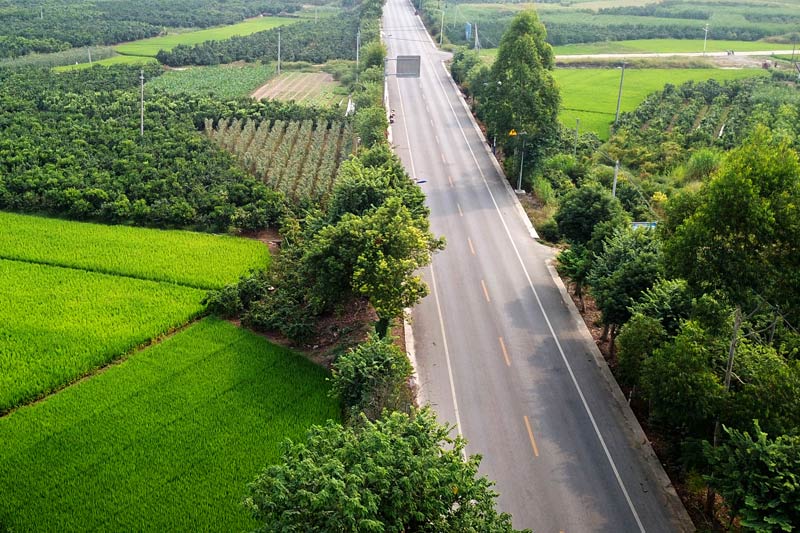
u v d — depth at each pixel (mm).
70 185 67000
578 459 37531
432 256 59062
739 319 33438
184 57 127438
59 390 41281
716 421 33281
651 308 39562
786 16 164500
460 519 25375
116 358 44406
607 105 106562
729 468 29125
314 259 45500
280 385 41844
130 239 60562
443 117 95812
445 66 122938
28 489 33375
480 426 39781
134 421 38250
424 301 52531
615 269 45188
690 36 154250
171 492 33469
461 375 44219
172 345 45688
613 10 175500
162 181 68125
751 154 32906
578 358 46188
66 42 136375
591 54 138625
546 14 170375
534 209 69312
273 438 37281
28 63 117625
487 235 63438
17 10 159500
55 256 56531
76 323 47188
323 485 23578
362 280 43188
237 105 93562
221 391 41094
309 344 46625
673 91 108125
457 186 74250
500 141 75812
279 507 23562
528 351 46875
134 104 93750
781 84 112125
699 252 33219
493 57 125500
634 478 36344
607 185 70000
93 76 108812
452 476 25531
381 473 24172
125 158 74375
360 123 80250
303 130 86062
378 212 46344
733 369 34312
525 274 56875
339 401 40094
